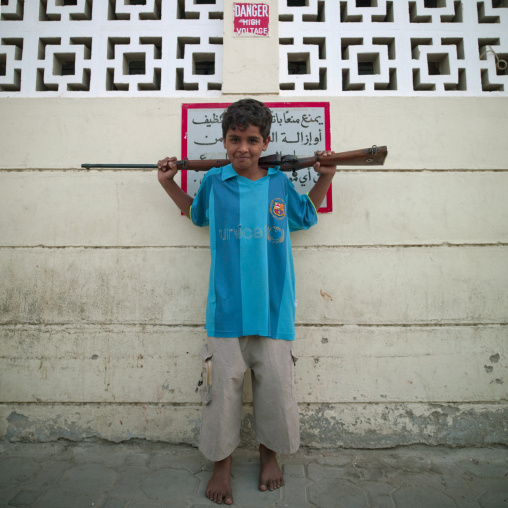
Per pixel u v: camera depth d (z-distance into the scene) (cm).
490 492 184
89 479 192
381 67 235
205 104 228
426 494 183
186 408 221
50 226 228
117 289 225
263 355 184
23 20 239
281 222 191
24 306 226
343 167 229
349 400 221
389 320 224
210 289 191
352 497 180
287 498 180
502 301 226
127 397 222
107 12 240
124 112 231
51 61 236
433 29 238
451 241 227
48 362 224
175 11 238
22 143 231
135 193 228
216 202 192
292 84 237
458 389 222
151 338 223
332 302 224
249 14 233
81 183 229
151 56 236
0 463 204
